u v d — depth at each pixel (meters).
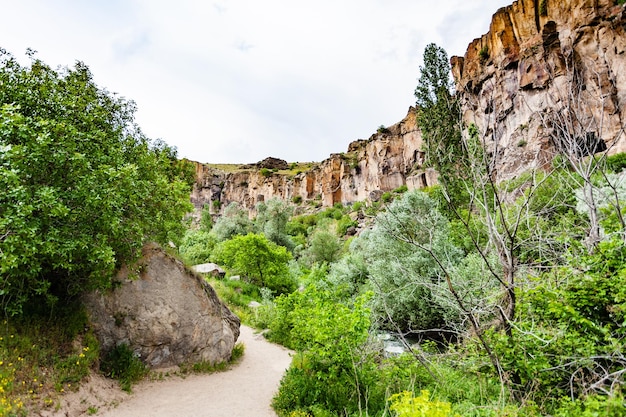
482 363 6.37
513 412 4.52
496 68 46.09
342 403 6.95
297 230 83.69
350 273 22.58
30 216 5.95
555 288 5.71
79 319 8.28
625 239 5.45
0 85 7.34
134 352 9.20
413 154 78.06
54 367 6.98
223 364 11.22
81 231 7.05
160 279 10.31
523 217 6.89
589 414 3.62
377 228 19.67
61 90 8.75
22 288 6.95
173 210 12.86
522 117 18.77
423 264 15.60
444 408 3.58
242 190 125.25
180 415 7.39
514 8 46.03
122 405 7.47
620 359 4.54
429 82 29.55
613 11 33.25
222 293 20.41
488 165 5.71
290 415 7.13
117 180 7.60
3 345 6.44
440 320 15.23
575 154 5.89
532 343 5.58
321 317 7.81
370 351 8.27
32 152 6.23
